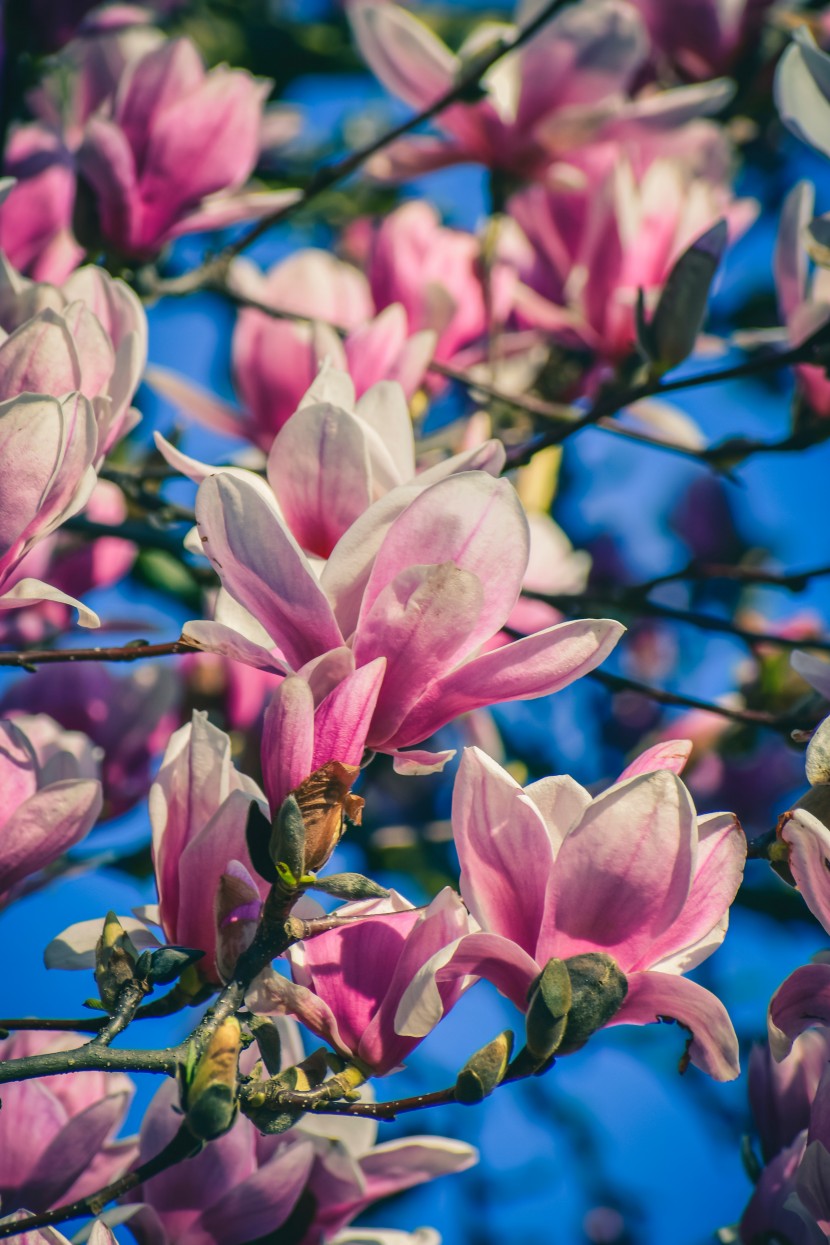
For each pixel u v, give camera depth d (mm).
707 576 1806
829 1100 1434
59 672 1862
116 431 1492
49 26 1957
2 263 1526
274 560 1357
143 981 1395
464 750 1371
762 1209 1516
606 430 1881
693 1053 1369
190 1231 1502
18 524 1420
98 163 1757
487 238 2197
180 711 2115
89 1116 1506
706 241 1651
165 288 1866
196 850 1417
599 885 1357
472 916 1379
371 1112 1382
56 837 1493
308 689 1354
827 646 1792
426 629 1364
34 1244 1422
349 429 1405
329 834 1364
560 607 1835
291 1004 1391
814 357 1666
